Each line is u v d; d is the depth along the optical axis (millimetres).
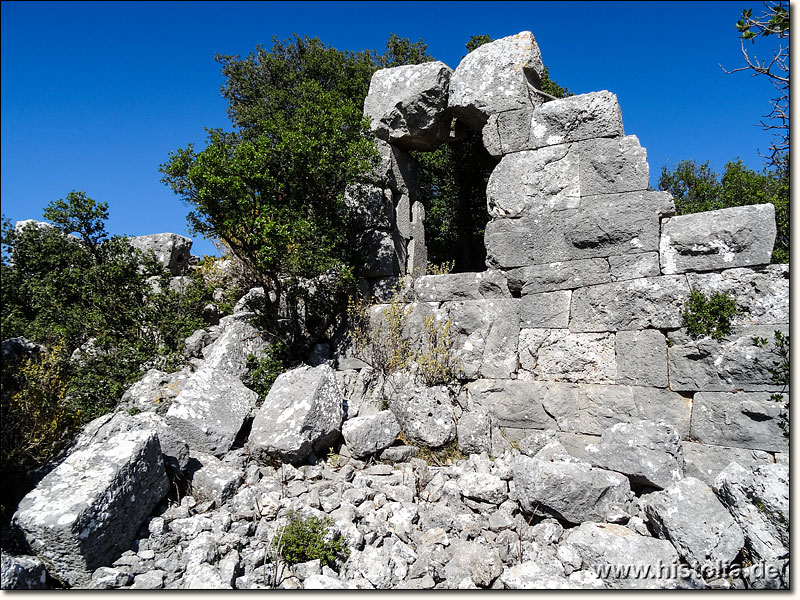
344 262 8477
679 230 6492
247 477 5703
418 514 5266
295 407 6172
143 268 10414
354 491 5504
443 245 13500
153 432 5137
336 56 17203
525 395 7000
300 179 7957
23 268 9656
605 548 4613
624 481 5406
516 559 4840
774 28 5695
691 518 4762
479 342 7461
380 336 7934
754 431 5801
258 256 7773
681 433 6176
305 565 4469
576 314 6945
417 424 6621
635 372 6496
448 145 12680
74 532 4211
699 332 6168
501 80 7883
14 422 5273
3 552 4102
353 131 8336
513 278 7418
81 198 9195
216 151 7699
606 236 6836
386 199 8984
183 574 4410
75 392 7137
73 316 8773
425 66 8539
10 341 6742
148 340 8375
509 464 6016
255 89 18141
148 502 4941
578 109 7215
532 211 7359
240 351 7652
